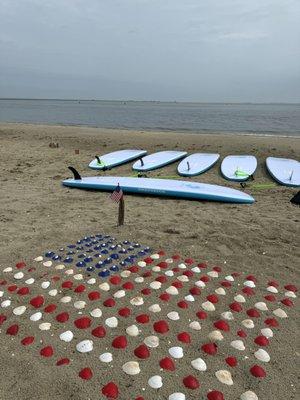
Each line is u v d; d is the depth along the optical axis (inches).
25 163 219.0
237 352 60.0
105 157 220.7
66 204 138.8
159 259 92.2
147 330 65.1
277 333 65.1
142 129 522.3
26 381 53.3
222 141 279.1
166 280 82.0
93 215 125.1
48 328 65.5
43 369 55.6
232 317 69.3
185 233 108.1
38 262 89.7
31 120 725.3
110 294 76.5
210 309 71.7
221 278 83.6
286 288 79.9
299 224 117.0
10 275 83.7
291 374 55.4
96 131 389.1
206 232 109.3
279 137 338.3
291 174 171.8
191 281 81.9
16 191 158.4
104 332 64.2
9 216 124.0
